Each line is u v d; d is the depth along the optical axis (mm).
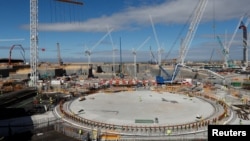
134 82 128750
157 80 131875
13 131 50438
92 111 67562
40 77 158625
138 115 63156
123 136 47844
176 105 76125
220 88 115562
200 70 175250
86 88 117875
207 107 72875
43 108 71312
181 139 45344
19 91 99062
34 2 115250
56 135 47625
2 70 165625
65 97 91125
